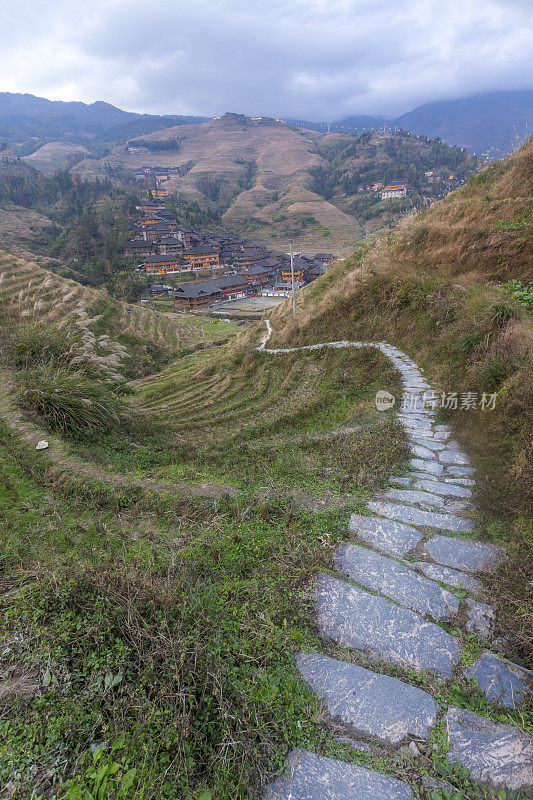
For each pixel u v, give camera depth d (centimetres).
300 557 333
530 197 1015
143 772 178
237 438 730
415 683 239
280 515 399
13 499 409
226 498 427
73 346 755
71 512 398
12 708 198
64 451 511
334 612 282
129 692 211
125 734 193
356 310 1225
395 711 221
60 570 292
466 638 265
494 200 1116
